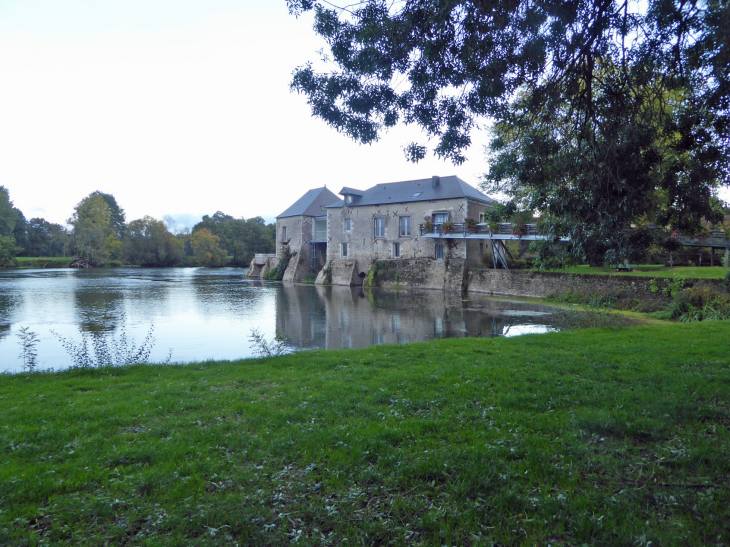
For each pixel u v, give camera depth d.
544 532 2.91
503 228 30.11
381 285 37.03
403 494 3.42
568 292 24.55
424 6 6.20
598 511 3.12
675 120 6.61
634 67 6.68
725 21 5.43
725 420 4.75
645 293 20.23
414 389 6.18
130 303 25.06
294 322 18.39
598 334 11.46
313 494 3.44
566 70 6.87
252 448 4.24
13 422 5.11
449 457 3.88
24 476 3.65
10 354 12.27
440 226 34.06
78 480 3.61
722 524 2.94
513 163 7.22
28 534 2.90
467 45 6.21
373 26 6.38
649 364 7.39
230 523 3.05
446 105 7.39
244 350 12.87
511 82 6.61
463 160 7.65
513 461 3.83
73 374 8.04
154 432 4.71
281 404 5.67
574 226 6.16
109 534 2.95
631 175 5.96
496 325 17.25
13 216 77.25
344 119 7.41
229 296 29.39
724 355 8.09
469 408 5.30
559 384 6.26
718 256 25.50
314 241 47.31
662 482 3.48
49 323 17.88
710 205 6.41
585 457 3.87
